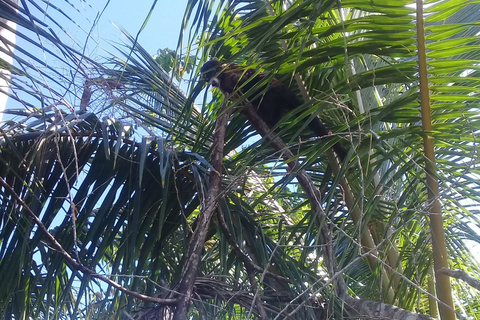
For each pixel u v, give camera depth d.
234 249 2.90
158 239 3.11
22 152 2.94
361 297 3.44
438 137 2.62
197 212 3.88
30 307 2.84
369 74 2.62
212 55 3.53
